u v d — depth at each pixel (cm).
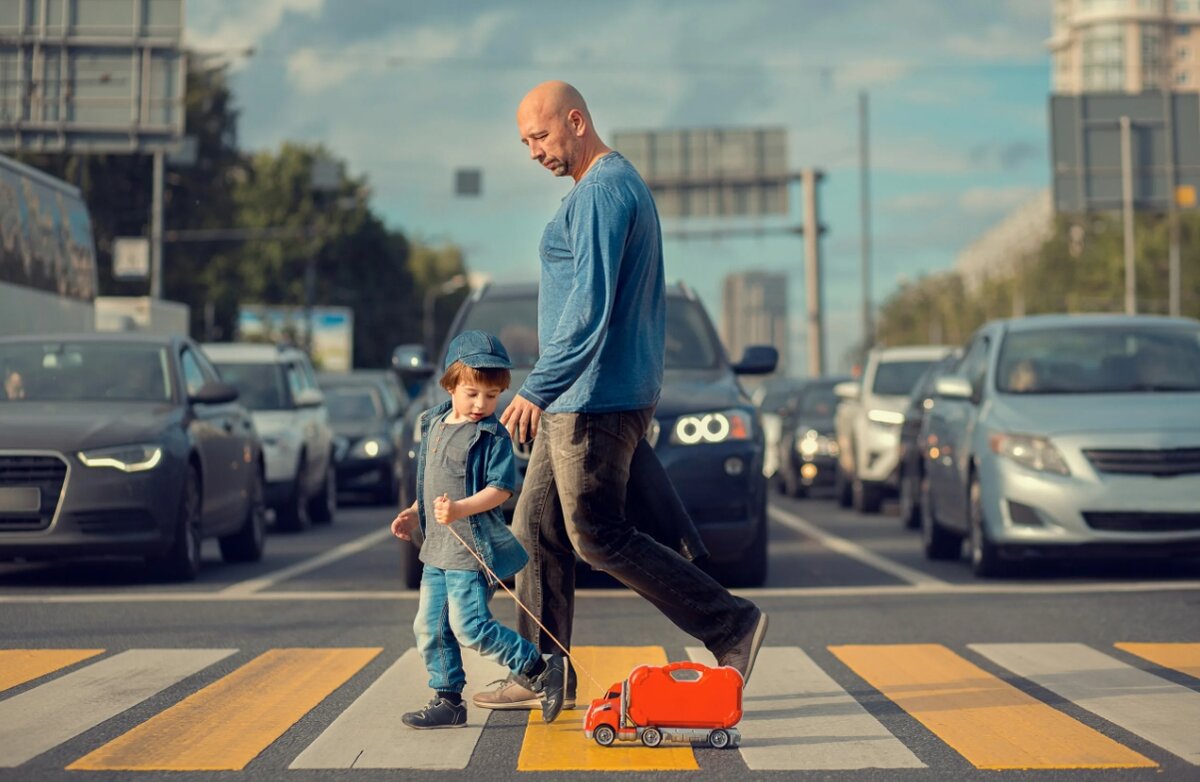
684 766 618
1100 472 1343
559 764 622
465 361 686
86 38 3572
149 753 637
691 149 6031
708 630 677
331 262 8956
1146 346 1498
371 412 3081
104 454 1307
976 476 1413
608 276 657
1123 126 5097
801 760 628
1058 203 5128
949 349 2675
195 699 762
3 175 2256
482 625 684
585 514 673
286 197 8875
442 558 689
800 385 3659
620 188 668
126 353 1488
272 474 2111
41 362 1468
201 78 6712
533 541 713
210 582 1370
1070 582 1354
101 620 1075
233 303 6938
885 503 2959
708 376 1359
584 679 841
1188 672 852
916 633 1020
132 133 3591
